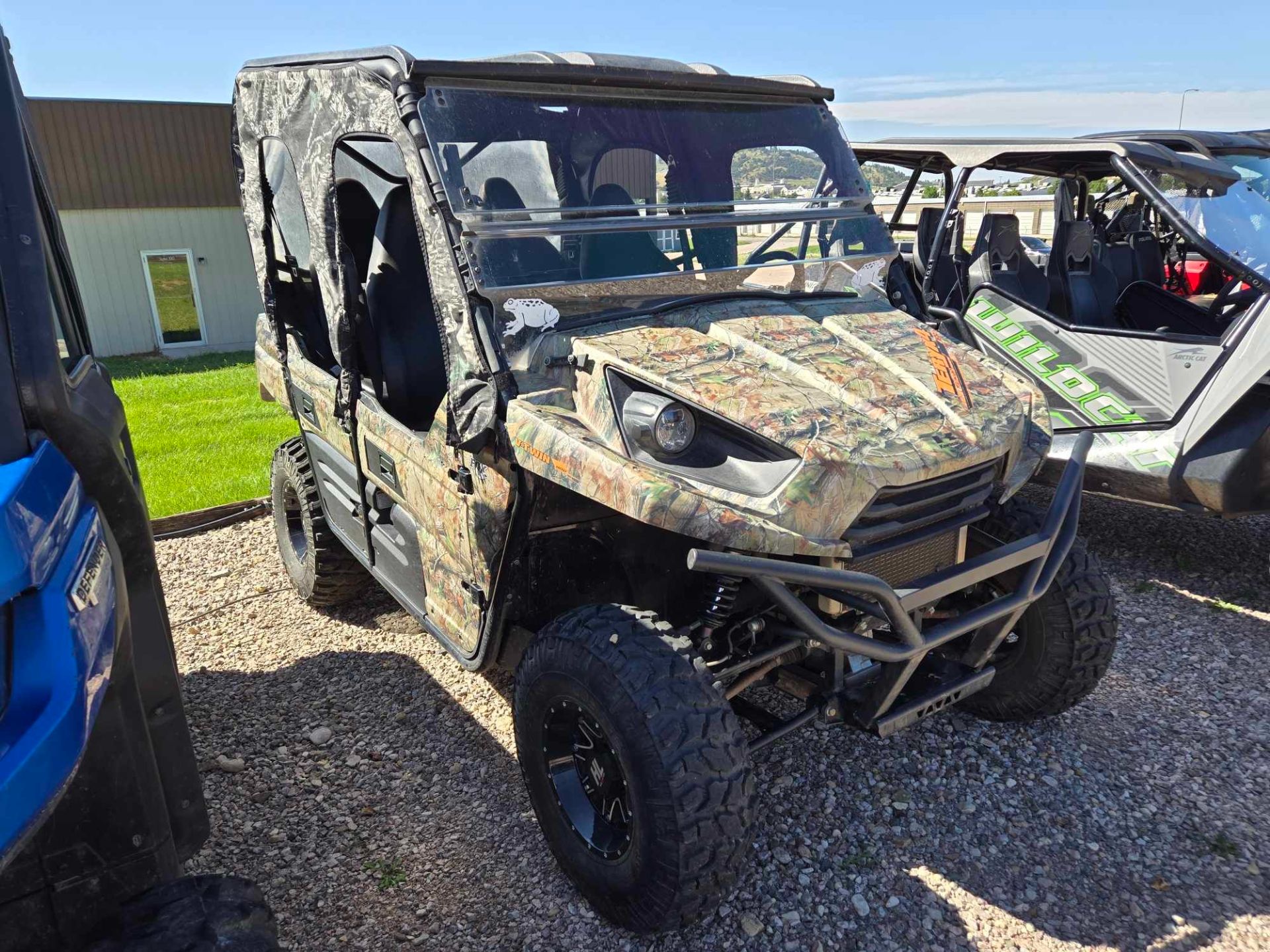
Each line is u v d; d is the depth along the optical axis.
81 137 15.09
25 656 1.35
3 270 1.64
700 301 2.92
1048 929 2.47
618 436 2.37
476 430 2.50
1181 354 4.38
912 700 2.64
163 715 2.04
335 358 3.72
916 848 2.79
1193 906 2.55
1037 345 4.95
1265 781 3.08
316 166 3.15
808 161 3.44
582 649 2.35
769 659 2.68
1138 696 3.61
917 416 2.52
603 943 2.46
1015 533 2.92
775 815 2.94
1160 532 5.37
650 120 3.11
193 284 16.55
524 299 2.61
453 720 3.53
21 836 1.27
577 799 2.56
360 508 3.62
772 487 2.23
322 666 3.98
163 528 5.71
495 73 2.79
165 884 1.83
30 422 1.62
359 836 2.90
